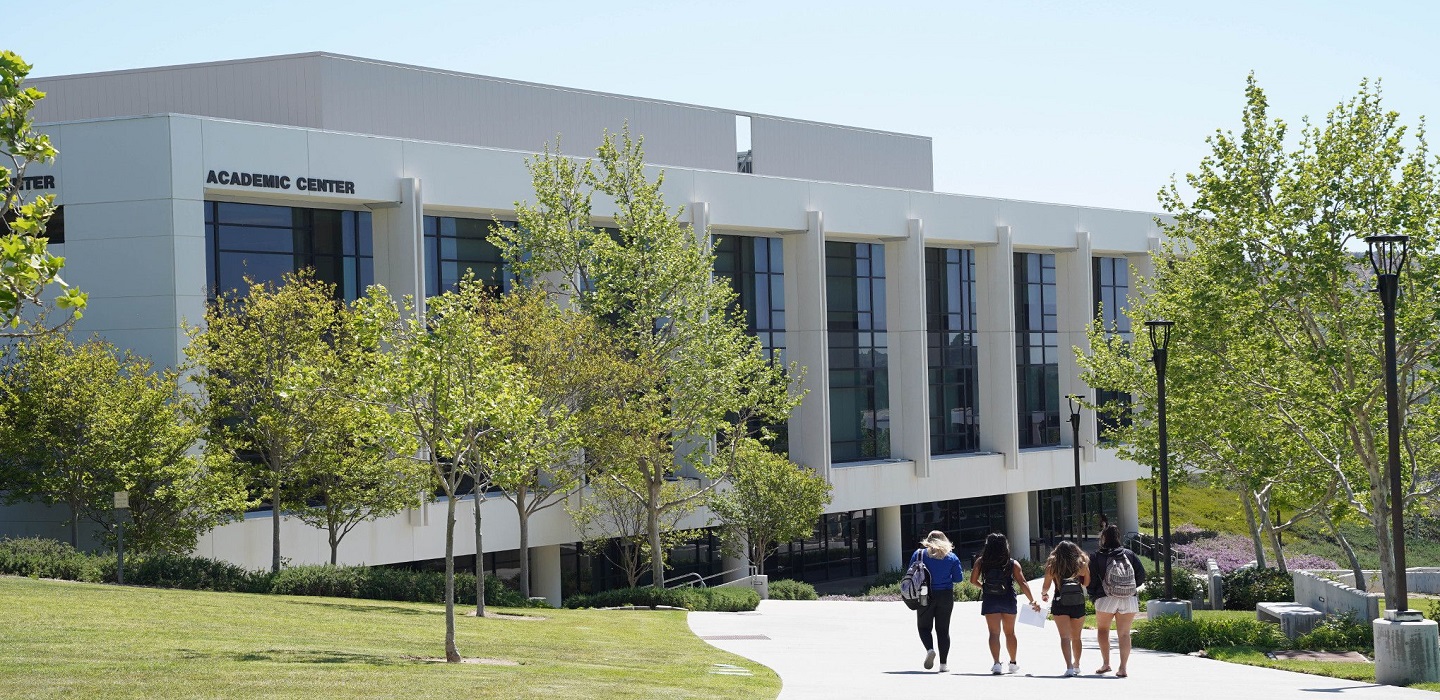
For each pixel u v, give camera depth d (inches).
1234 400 1008.2
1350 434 1036.5
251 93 1701.5
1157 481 1450.5
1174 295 1195.9
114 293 1370.6
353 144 1507.1
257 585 1104.2
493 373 746.8
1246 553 2331.4
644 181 1514.5
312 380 799.1
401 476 1280.8
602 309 1433.3
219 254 1440.7
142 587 1003.3
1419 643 639.1
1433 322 910.4
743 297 2012.8
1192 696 567.8
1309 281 924.6
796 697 563.5
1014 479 2406.5
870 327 2222.0
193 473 1202.6
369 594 1142.3
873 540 2249.0
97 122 1375.5
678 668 697.6
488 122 1844.2
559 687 560.1
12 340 1223.5
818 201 2053.4
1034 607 675.4
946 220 2269.9
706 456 1817.2
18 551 1083.3
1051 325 2566.4
